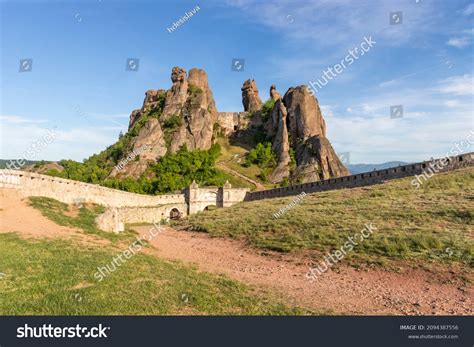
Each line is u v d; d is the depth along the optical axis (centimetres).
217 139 15388
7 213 2362
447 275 1744
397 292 1611
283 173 12131
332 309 1377
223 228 3722
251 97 18575
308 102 13988
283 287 1706
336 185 5425
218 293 1455
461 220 2450
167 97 15188
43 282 1322
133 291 1338
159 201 7319
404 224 2572
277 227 3158
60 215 2636
